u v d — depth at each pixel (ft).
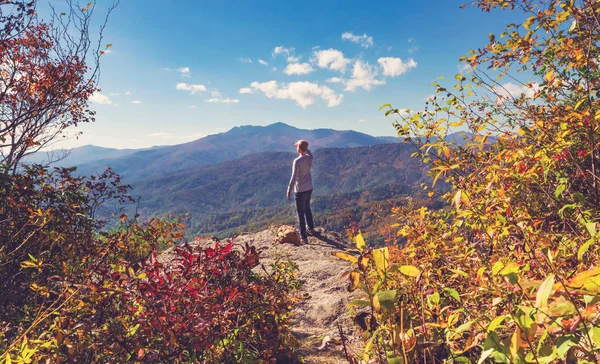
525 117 9.06
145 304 7.79
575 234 6.82
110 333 7.68
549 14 9.68
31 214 11.86
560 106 9.10
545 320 3.13
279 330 10.96
